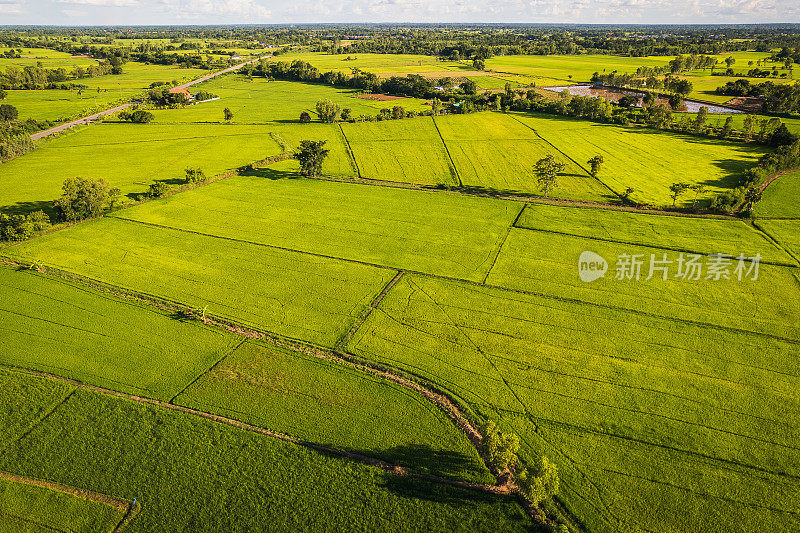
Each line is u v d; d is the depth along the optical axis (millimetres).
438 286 58094
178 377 43469
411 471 34906
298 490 33500
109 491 33406
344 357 46156
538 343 47938
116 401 40594
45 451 36219
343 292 56906
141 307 53719
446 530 31156
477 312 53031
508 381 43031
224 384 42656
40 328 49875
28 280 58688
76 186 75250
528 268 61938
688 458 35406
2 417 39000
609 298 55156
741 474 34156
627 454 35844
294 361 45531
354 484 33906
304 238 70688
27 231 68812
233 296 56000
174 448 36406
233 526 31312
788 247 65375
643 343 47656
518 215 78375
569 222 75062
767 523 31016
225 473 34594
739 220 74188
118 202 82812
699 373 43531
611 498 32719
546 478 31875
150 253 65812
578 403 40500
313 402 40781
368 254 66000
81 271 61000
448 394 41594
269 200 85438
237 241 69688
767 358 45125
